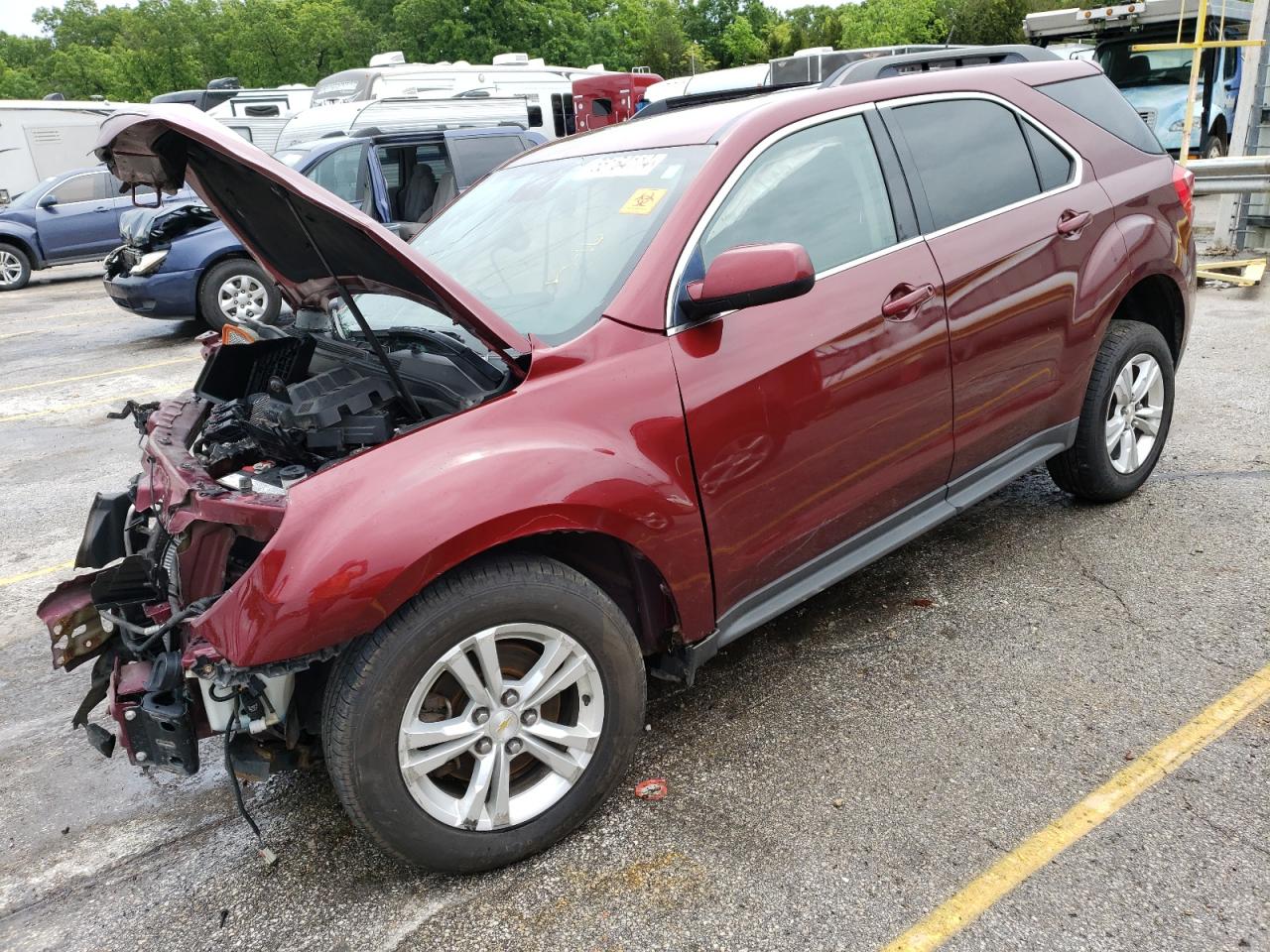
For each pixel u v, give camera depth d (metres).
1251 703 2.83
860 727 2.88
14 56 79.12
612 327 2.52
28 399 8.21
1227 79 15.18
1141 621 3.32
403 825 2.23
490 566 2.26
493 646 2.27
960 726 2.85
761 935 2.15
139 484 2.83
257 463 2.47
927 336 3.03
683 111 3.35
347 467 2.22
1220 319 7.47
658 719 3.02
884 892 2.25
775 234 2.81
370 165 9.47
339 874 2.47
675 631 2.67
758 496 2.71
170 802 2.85
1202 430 5.07
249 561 2.38
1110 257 3.66
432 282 2.29
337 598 2.05
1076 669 3.08
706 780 2.70
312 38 54.78
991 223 3.29
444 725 2.26
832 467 2.88
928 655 3.23
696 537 2.57
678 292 2.60
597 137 3.44
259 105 18.88
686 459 2.53
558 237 2.93
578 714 2.45
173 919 2.37
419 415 2.46
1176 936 2.06
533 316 2.69
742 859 2.39
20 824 2.79
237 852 2.60
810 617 3.56
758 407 2.65
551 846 2.48
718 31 90.94
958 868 2.30
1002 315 3.28
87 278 17.83
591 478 2.33
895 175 3.11
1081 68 3.98
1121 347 3.83
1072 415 3.77
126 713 2.24
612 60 60.53
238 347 3.13
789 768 2.73
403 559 2.09
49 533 5.12
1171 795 2.48
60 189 16.34
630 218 2.79
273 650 2.05
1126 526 4.03
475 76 17.70
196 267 9.61
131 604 2.38
